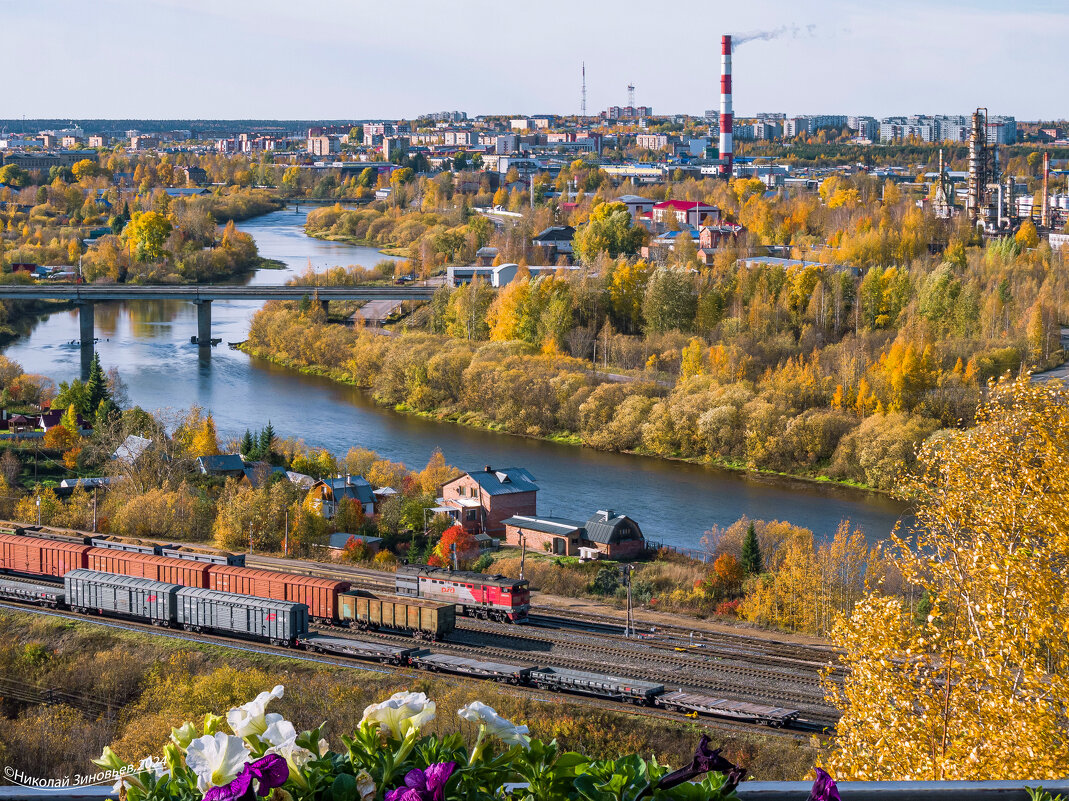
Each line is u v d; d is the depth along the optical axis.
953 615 30.59
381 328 191.62
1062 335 169.75
